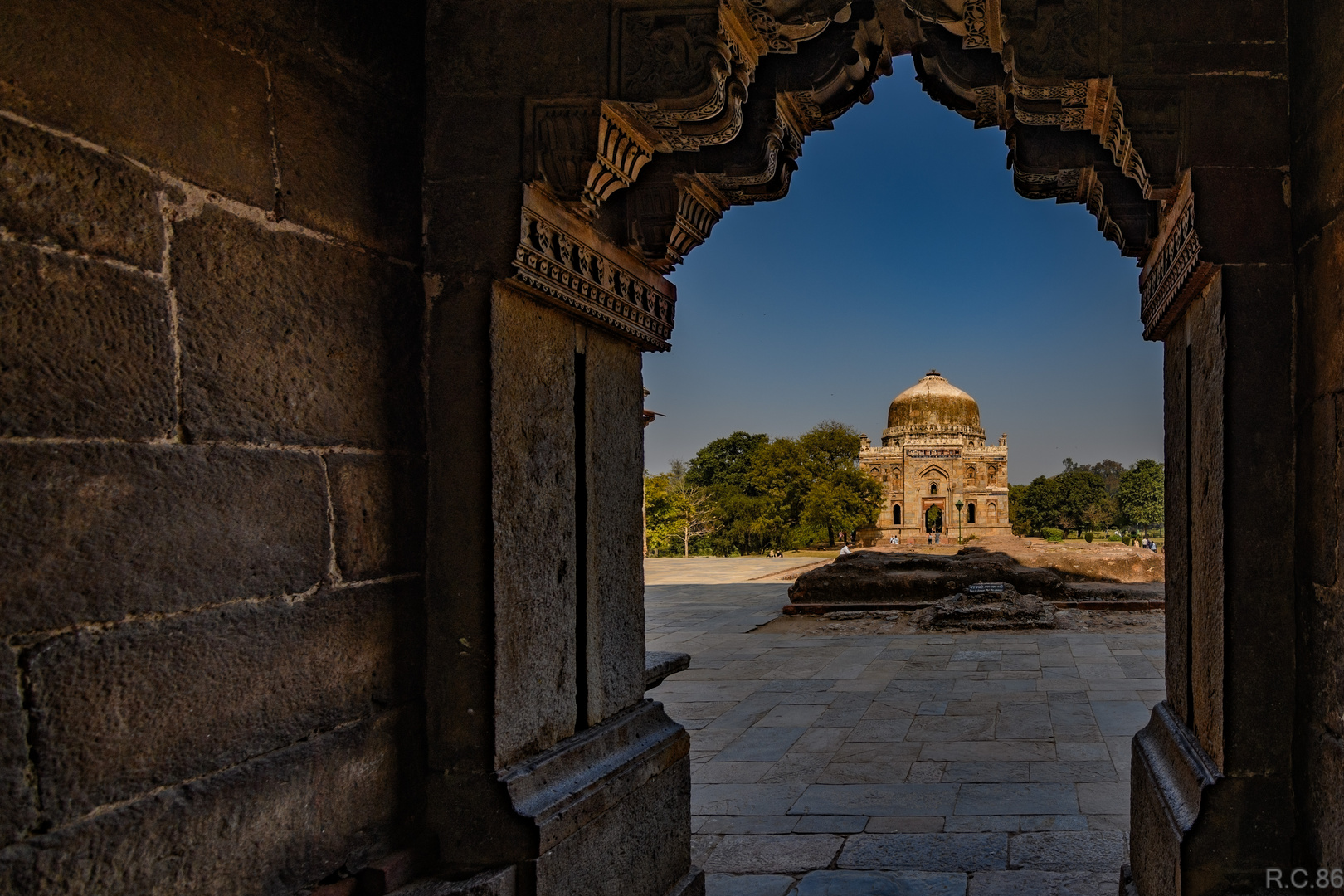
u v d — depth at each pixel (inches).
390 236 83.1
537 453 91.7
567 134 86.1
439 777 84.0
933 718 242.1
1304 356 77.5
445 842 83.4
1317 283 74.4
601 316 101.9
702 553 2030.0
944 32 103.6
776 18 87.3
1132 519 3097.9
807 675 309.3
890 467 2440.9
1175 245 90.7
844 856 146.1
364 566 78.3
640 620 117.4
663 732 114.4
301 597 71.3
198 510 62.2
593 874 91.5
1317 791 73.8
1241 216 81.3
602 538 106.7
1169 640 110.0
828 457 2106.3
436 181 87.4
